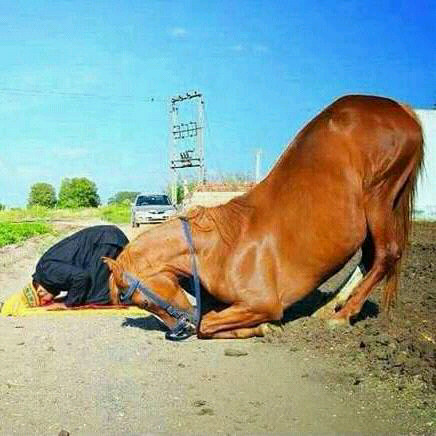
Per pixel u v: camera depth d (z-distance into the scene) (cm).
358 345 307
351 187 329
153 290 335
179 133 2477
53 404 242
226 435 212
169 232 337
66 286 412
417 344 298
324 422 220
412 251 716
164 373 279
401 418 221
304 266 333
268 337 333
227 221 338
